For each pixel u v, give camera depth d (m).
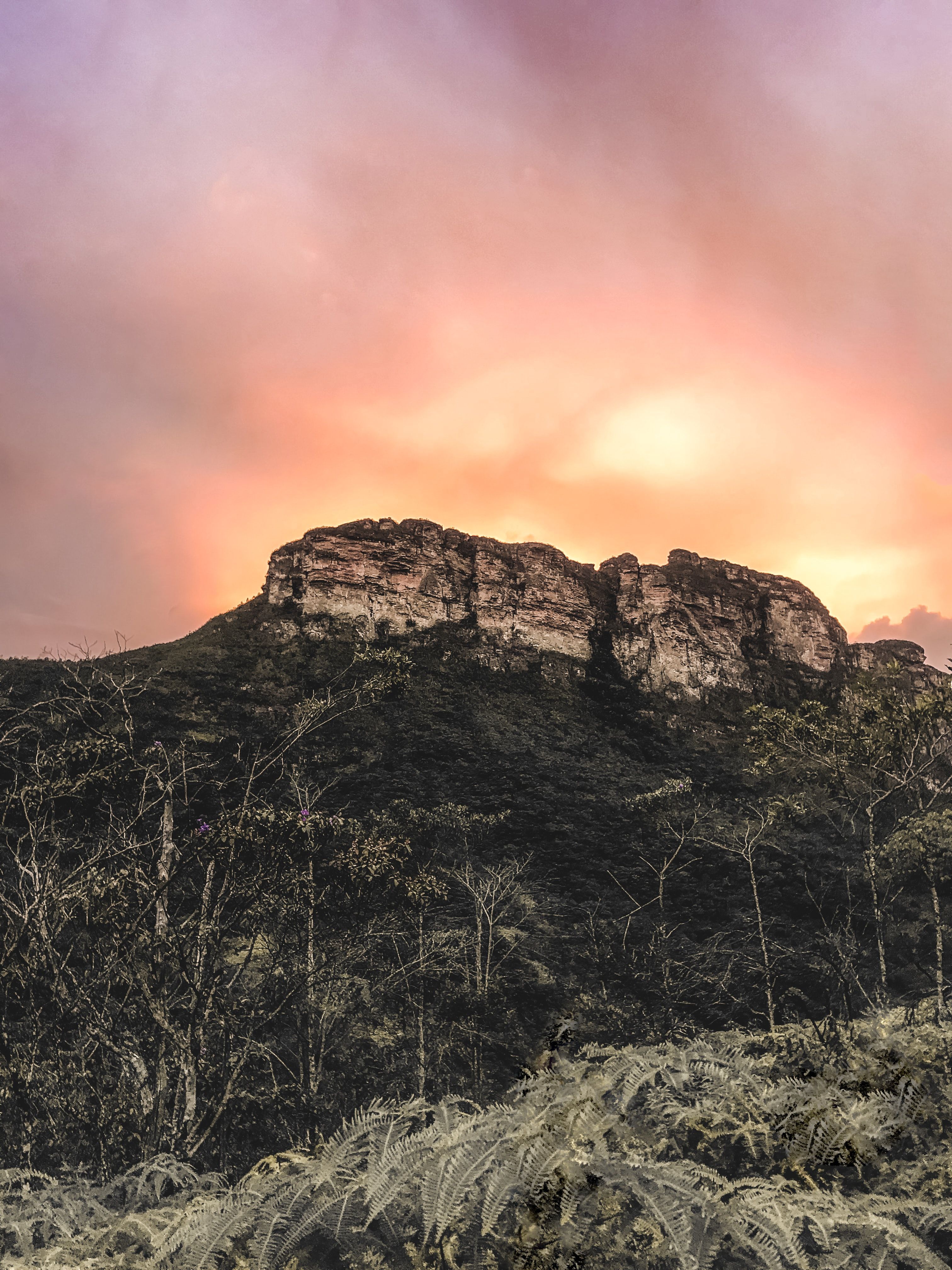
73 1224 1.80
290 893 6.73
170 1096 4.47
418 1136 1.39
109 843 5.45
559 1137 1.27
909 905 13.11
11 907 4.76
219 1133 4.38
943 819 13.27
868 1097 1.33
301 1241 1.33
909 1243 1.21
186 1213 1.50
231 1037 4.79
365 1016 8.34
